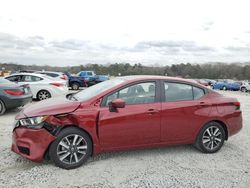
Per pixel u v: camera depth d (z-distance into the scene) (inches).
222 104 204.4
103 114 170.2
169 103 187.9
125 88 180.7
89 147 170.4
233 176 161.9
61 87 484.1
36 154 159.6
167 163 179.6
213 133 202.4
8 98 321.1
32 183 145.3
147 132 181.3
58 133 162.1
